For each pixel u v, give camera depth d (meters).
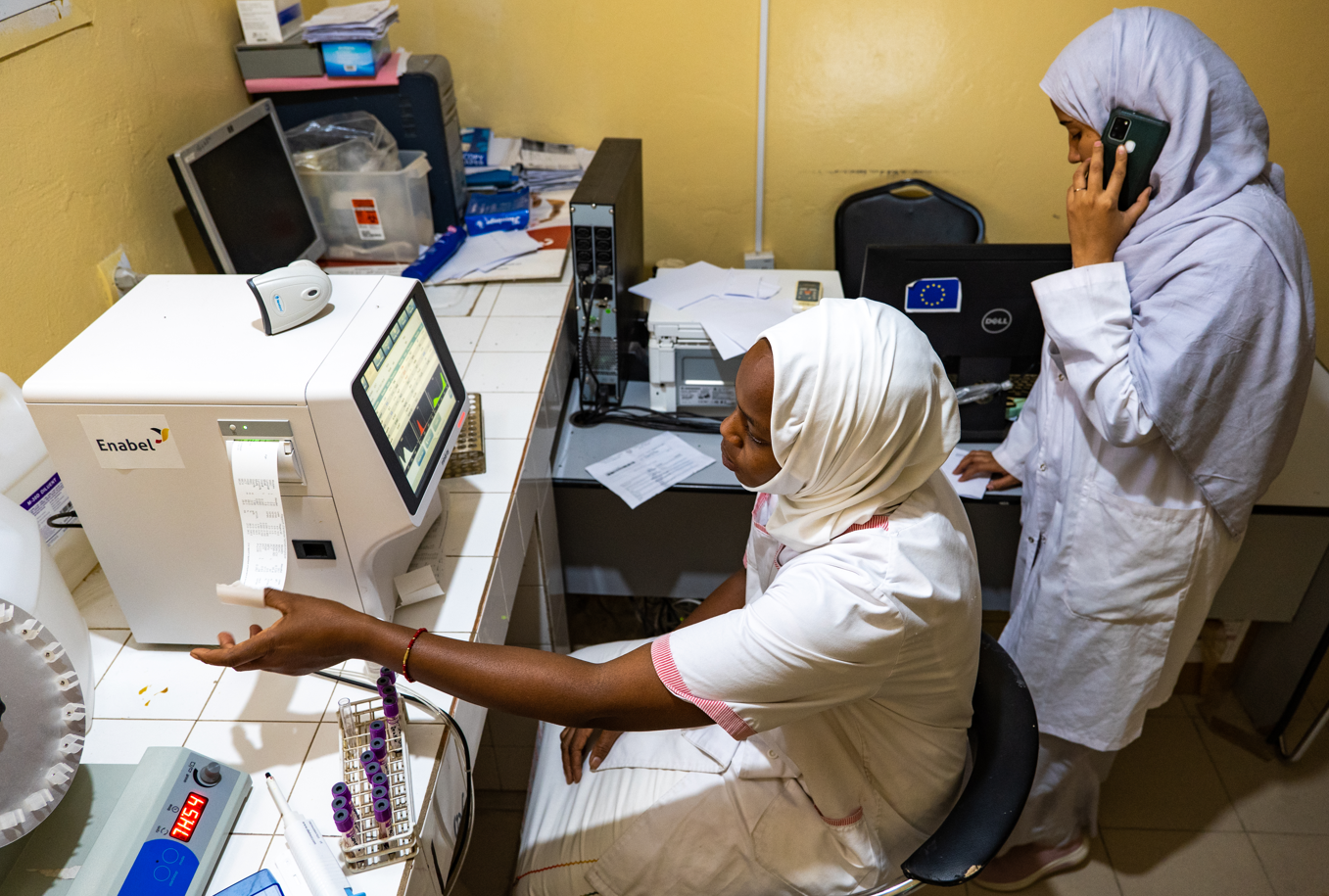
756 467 0.99
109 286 1.52
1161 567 1.40
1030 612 1.56
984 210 2.51
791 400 0.90
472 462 1.43
